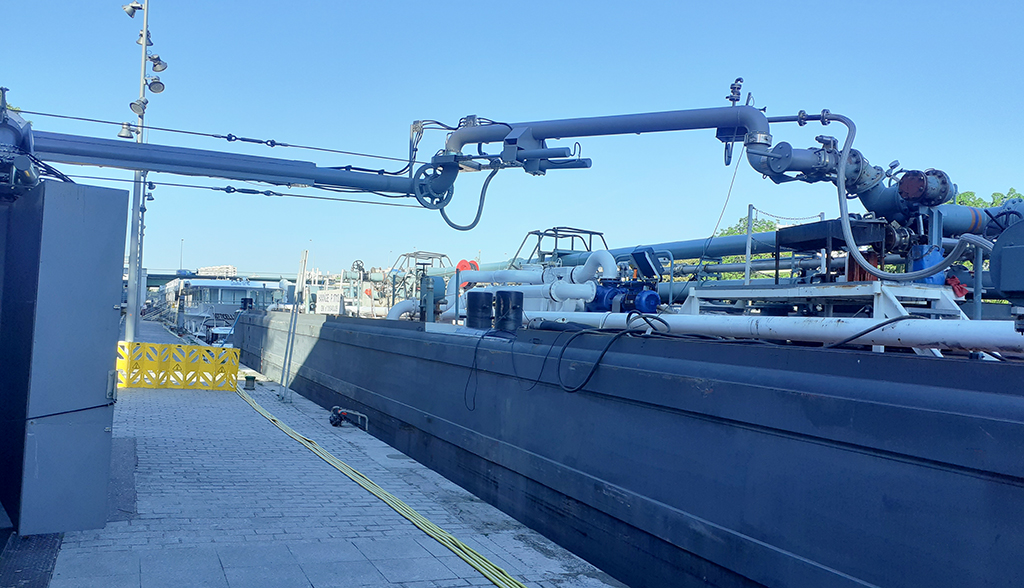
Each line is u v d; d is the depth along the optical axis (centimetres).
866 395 402
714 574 494
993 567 337
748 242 941
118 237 547
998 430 336
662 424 550
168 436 1008
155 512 602
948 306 648
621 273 1240
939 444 360
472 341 880
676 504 530
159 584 440
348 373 1362
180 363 1611
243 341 2667
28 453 516
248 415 1266
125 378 1565
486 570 514
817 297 695
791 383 450
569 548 654
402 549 546
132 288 1977
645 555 561
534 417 727
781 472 448
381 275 2052
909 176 720
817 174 780
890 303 600
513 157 909
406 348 1073
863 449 399
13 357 584
